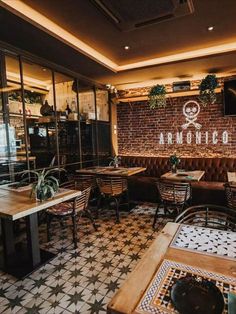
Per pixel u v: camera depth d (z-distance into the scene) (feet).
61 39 9.80
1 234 9.11
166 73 15.07
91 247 9.55
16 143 10.89
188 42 11.14
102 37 10.40
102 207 14.92
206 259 3.92
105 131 18.72
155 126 18.66
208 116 16.71
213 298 2.96
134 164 18.51
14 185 10.12
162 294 3.07
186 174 13.26
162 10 7.25
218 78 16.06
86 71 14.33
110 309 2.83
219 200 13.61
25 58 10.99
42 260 8.48
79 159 15.23
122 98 18.29
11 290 6.94
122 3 6.88
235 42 11.26
